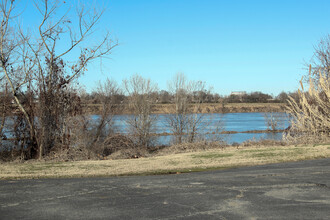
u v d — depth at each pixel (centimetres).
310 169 1094
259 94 9156
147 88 2534
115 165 1298
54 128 1800
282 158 1342
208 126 2544
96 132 1942
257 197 755
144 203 715
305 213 632
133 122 2306
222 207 678
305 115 2061
